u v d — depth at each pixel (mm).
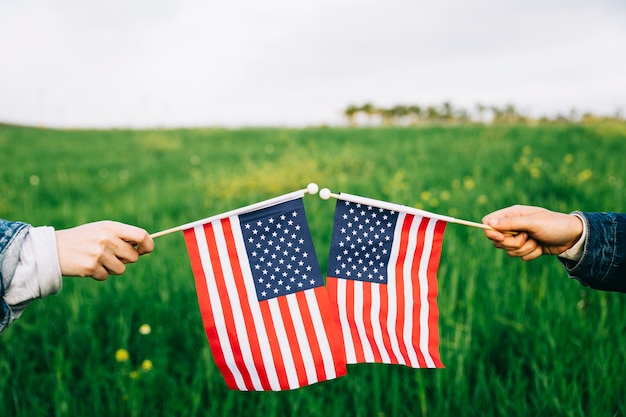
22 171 3252
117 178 2980
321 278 677
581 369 857
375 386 839
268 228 672
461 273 1173
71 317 1075
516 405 783
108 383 905
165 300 1121
